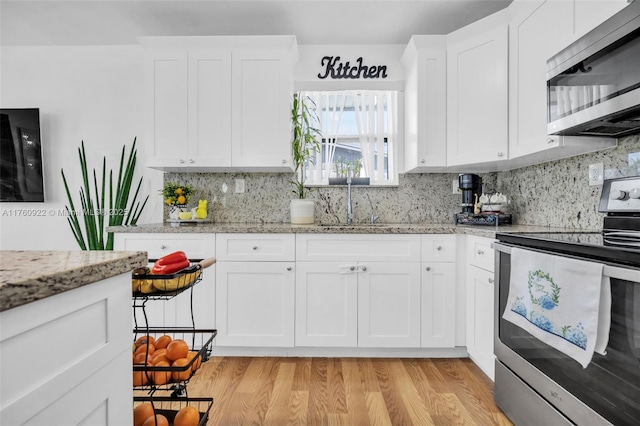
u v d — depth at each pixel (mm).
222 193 2799
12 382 474
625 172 1594
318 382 1862
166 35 2645
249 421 1515
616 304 983
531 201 2312
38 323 515
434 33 2607
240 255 2137
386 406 1633
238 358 2176
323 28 2547
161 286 958
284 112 2375
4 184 2748
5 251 788
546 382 1281
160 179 2809
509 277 1521
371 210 2799
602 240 1229
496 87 2061
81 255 739
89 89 2801
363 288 2127
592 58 1355
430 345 2121
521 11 1888
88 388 627
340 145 2896
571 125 1469
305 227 2160
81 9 2316
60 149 2809
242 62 2375
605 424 1023
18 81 2791
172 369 1014
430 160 2363
